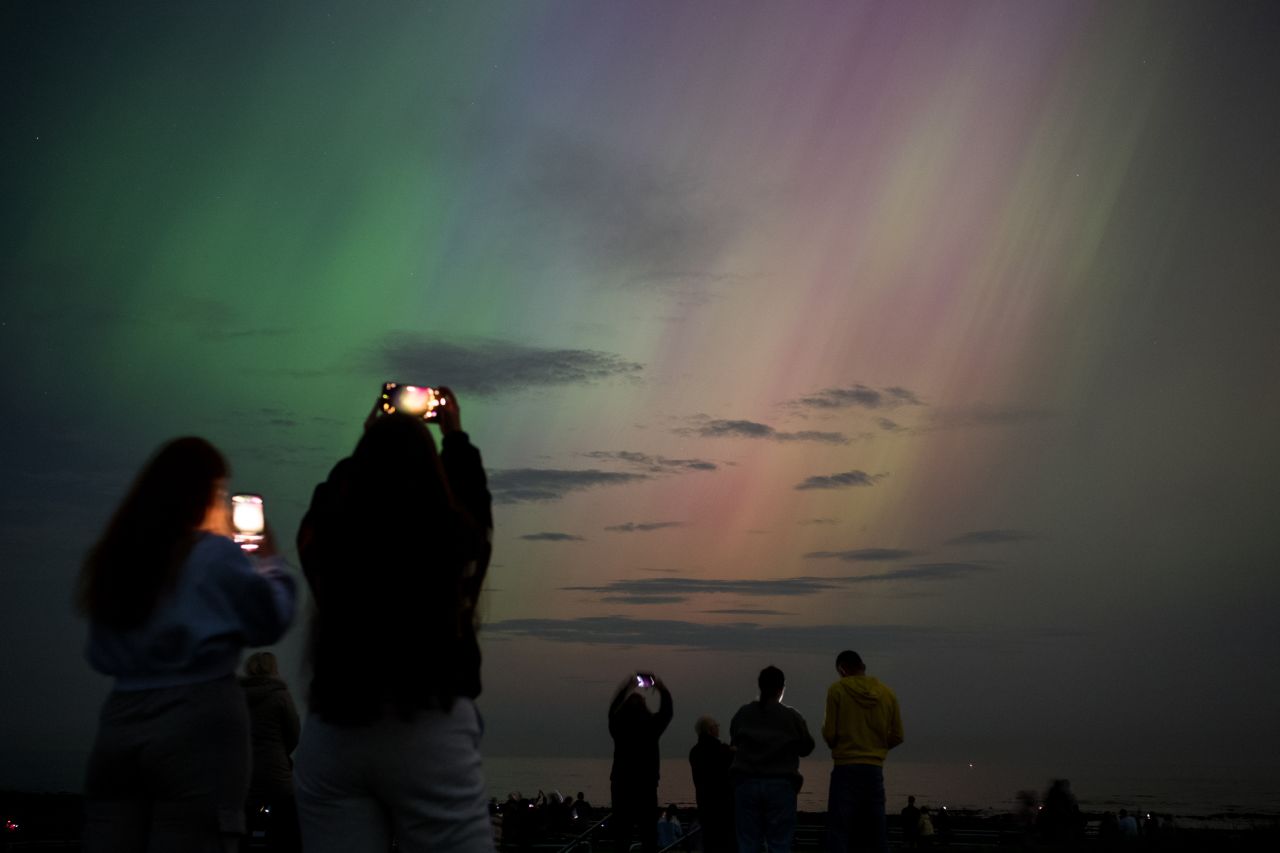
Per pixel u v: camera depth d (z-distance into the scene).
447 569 3.00
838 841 9.01
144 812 3.33
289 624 3.37
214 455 3.48
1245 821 77.81
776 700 9.45
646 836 10.39
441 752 2.94
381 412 3.66
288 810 7.17
